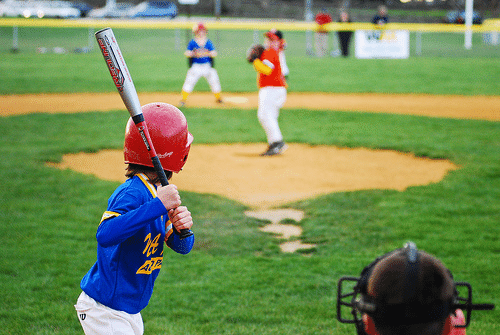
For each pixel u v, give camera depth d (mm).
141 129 9977
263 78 40812
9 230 25594
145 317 18453
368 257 23578
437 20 180500
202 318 18344
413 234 25984
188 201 30344
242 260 23359
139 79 76688
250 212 29406
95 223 26984
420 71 90125
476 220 27828
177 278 21625
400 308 5371
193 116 54938
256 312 18828
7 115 52781
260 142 46375
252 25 111875
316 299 19891
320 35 109188
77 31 148000
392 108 62031
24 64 88438
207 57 59594
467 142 44969
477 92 72312
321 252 24344
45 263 22328
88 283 10328
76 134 46219
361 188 33531
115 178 34875
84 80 75438
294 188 33781
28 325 17594
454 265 22484
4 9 161250
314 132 49344
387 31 107188
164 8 173750
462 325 6773
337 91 72500
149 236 10320
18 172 34562
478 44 140625
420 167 38531
